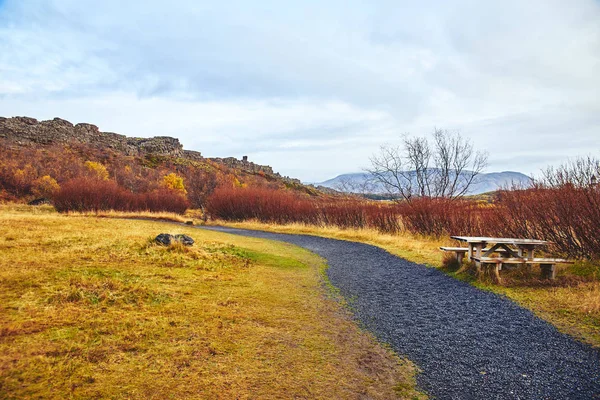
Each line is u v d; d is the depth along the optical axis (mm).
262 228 27078
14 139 99875
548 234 10578
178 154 151750
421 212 19922
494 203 13867
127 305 6059
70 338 4613
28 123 121688
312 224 27891
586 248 9344
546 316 6129
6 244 9836
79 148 108438
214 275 9000
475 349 5020
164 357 4359
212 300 6855
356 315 6645
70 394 3436
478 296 7609
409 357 4816
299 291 8250
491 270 8852
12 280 6719
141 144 147875
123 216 29188
